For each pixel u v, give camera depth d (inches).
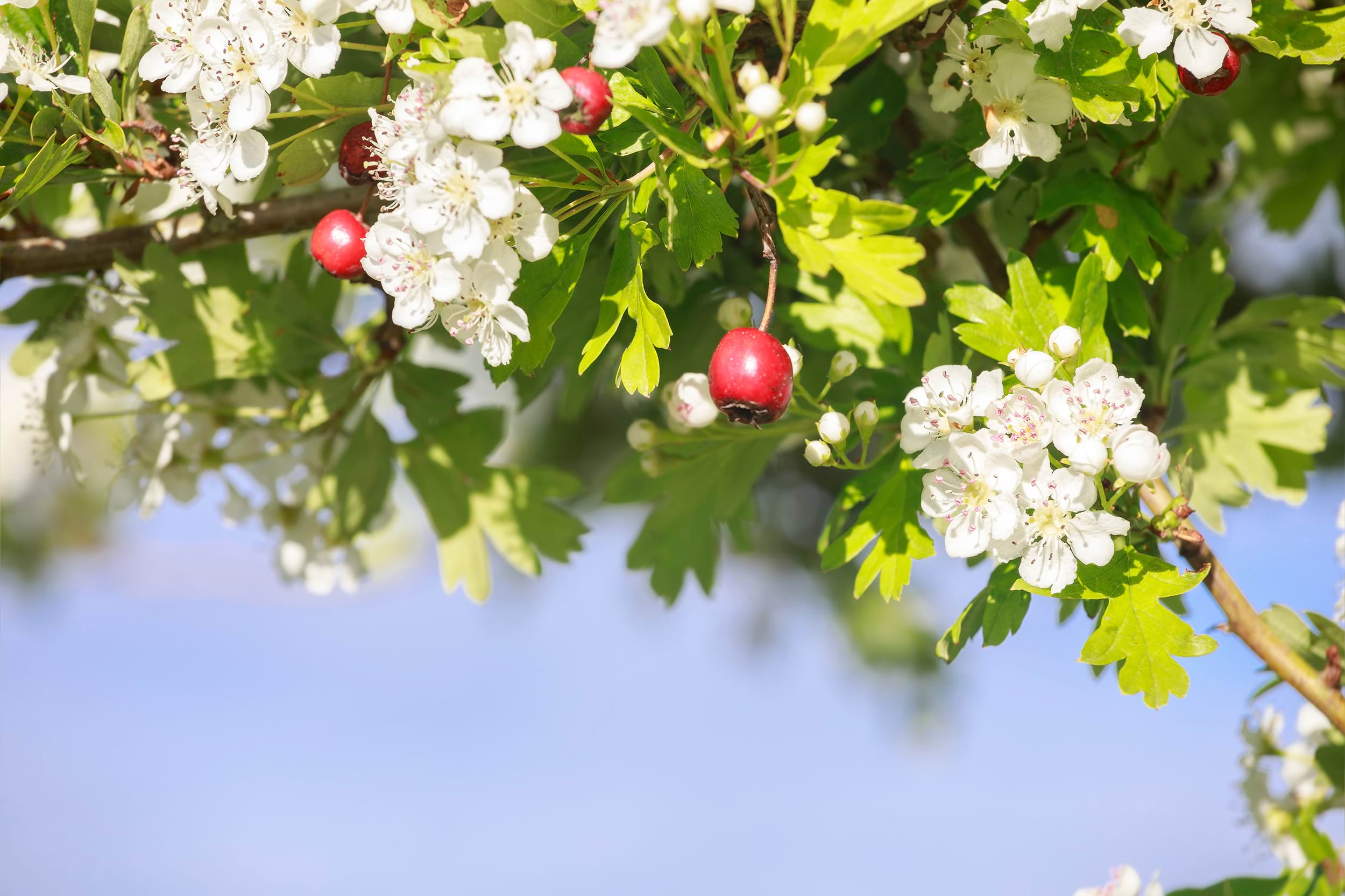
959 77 27.4
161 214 29.9
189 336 29.6
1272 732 29.5
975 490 26.5
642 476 30.3
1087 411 26.5
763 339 26.3
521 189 26.3
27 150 27.6
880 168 29.9
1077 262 28.9
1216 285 29.0
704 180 26.5
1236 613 27.7
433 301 26.5
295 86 27.8
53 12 27.4
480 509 30.6
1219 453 29.6
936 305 29.4
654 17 25.6
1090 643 26.5
